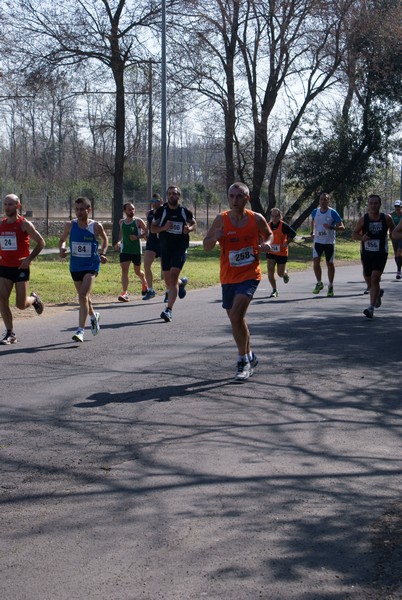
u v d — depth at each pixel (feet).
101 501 16.72
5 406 24.26
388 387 27.48
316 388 27.17
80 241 35.12
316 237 55.06
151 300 53.47
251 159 114.83
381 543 14.75
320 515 16.07
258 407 24.56
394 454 20.08
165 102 71.67
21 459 19.36
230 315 27.61
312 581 13.26
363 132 125.70
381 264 43.86
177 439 21.09
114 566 13.80
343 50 108.47
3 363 30.71
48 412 23.62
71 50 96.17
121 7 98.17
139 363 30.89
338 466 19.11
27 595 12.83
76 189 184.65
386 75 115.34
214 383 27.68
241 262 27.22
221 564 13.87
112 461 19.25
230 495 17.11
